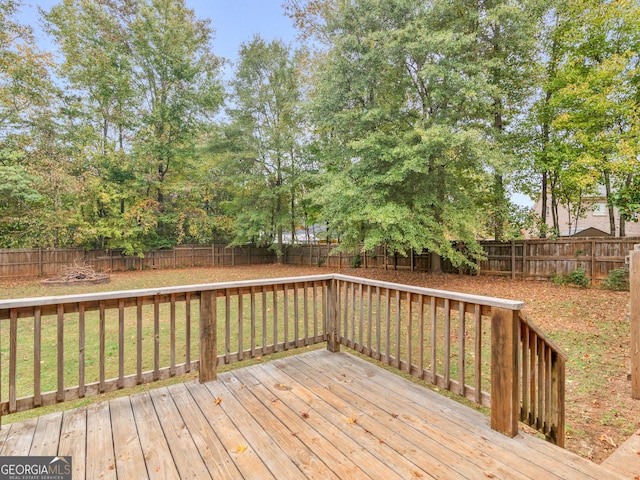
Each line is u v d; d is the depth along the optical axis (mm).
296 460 1840
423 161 8297
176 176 16922
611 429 2602
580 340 4711
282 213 16641
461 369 2340
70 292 9031
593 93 8781
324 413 2336
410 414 2322
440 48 8352
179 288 2672
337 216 9555
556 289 8422
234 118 15562
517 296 7742
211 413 2340
